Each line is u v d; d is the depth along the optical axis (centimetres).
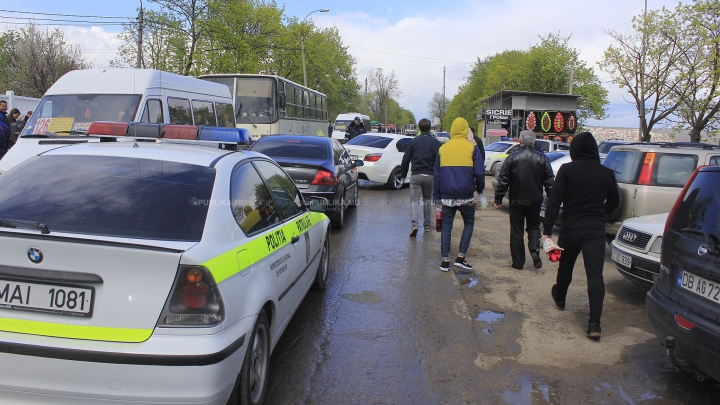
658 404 341
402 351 416
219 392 249
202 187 298
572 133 3844
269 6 3541
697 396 352
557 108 3819
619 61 2195
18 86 3020
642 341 447
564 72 4297
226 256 271
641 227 546
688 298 345
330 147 911
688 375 383
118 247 238
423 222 964
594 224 457
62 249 240
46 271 242
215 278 252
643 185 721
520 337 450
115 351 236
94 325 242
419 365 391
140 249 239
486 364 396
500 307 528
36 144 768
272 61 4172
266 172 406
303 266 437
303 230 445
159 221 271
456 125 650
